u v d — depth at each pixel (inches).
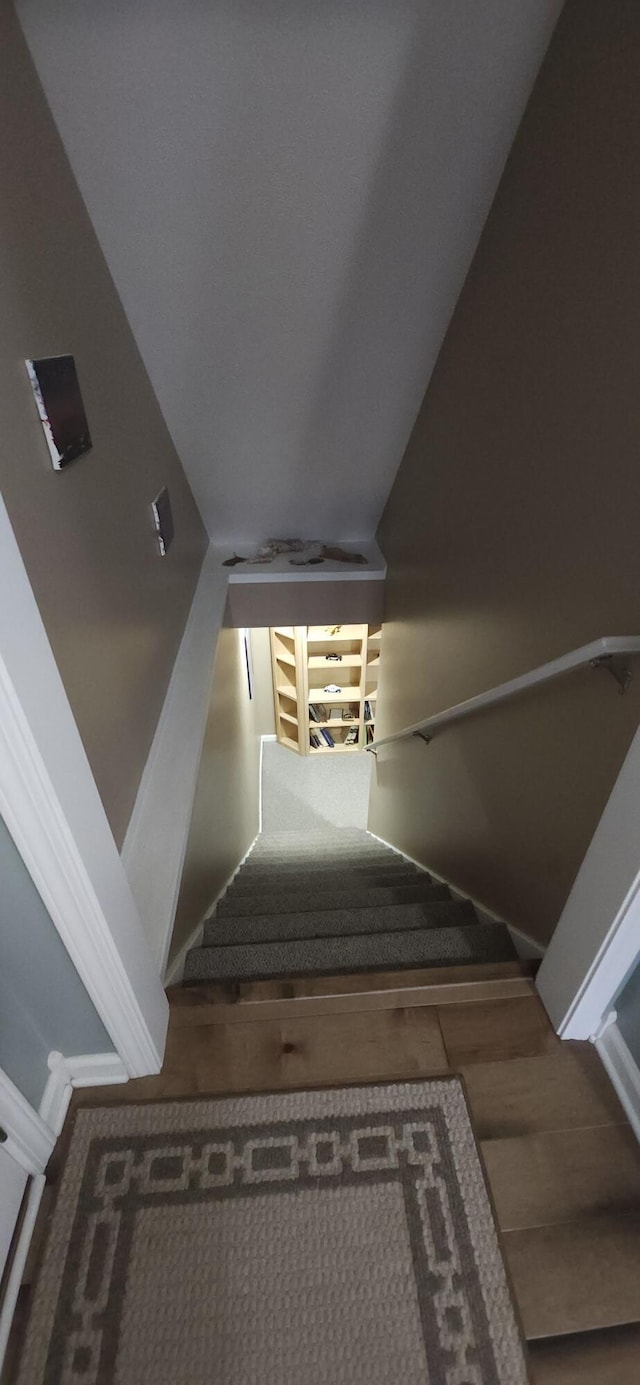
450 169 57.9
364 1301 37.8
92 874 34.9
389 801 135.2
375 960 63.9
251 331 76.7
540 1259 39.4
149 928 53.7
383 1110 46.5
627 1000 46.5
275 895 96.9
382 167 58.4
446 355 76.6
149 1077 48.3
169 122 53.1
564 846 51.9
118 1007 41.6
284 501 114.0
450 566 77.9
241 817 145.3
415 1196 42.1
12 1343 36.2
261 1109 46.5
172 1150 44.2
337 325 76.3
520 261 53.1
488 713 67.5
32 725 27.9
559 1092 47.7
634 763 36.9
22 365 39.7
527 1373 35.3
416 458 93.2
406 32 48.1
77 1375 35.2
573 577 46.0
